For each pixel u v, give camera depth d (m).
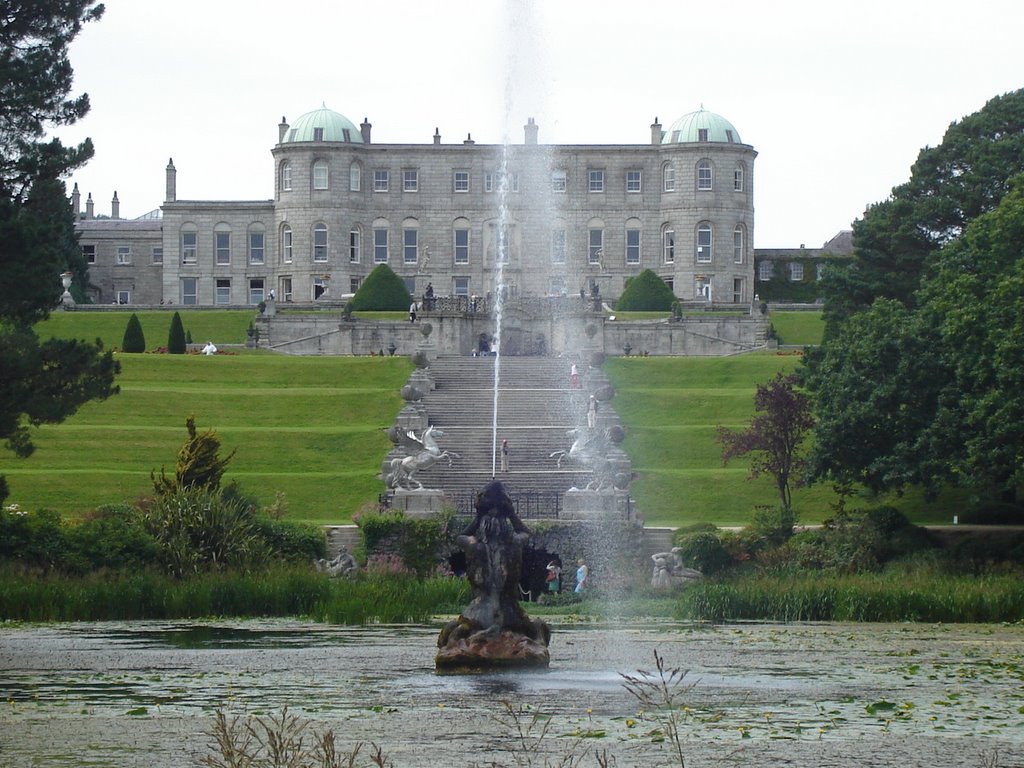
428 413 91.75
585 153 159.25
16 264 60.19
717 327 126.56
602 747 30.28
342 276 158.75
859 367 72.00
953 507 76.75
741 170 158.88
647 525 74.56
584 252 159.62
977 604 52.59
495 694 36.19
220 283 164.38
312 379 105.38
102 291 177.88
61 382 61.38
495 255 159.75
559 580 65.38
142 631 48.94
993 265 71.75
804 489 80.06
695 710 34.22
